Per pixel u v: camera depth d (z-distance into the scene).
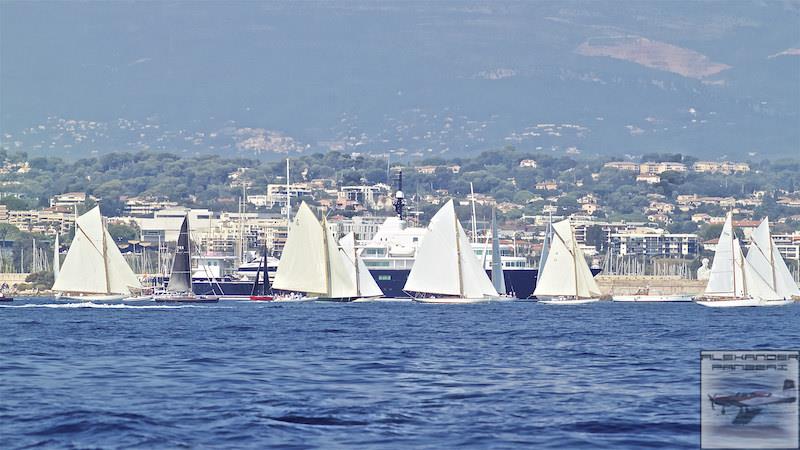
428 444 189.75
